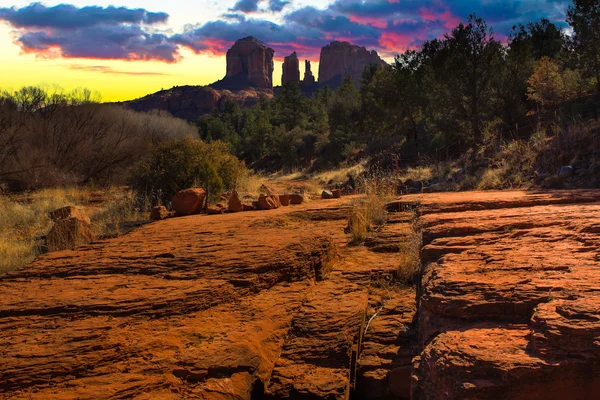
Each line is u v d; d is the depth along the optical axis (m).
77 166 24.38
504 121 25.64
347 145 43.03
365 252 7.34
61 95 26.16
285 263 5.48
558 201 8.56
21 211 12.57
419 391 2.81
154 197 13.94
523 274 3.76
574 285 3.30
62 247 8.06
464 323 3.23
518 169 15.77
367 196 13.41
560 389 2.44
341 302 4.72
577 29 22.84
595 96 20.55
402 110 36.22
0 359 3.25
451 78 26.86
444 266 4.29
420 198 11.71
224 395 3.08
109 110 28.77
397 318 4.67
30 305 4.31
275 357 3.74
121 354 3.34
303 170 46.75
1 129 21.81
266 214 10.18
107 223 10.75
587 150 14.09
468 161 19.86
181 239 7.31
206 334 3.78
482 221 6.52
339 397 3.23
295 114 84.12
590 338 2.53
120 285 4.91
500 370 2.50
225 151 16.28
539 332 2.74
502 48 27.81
